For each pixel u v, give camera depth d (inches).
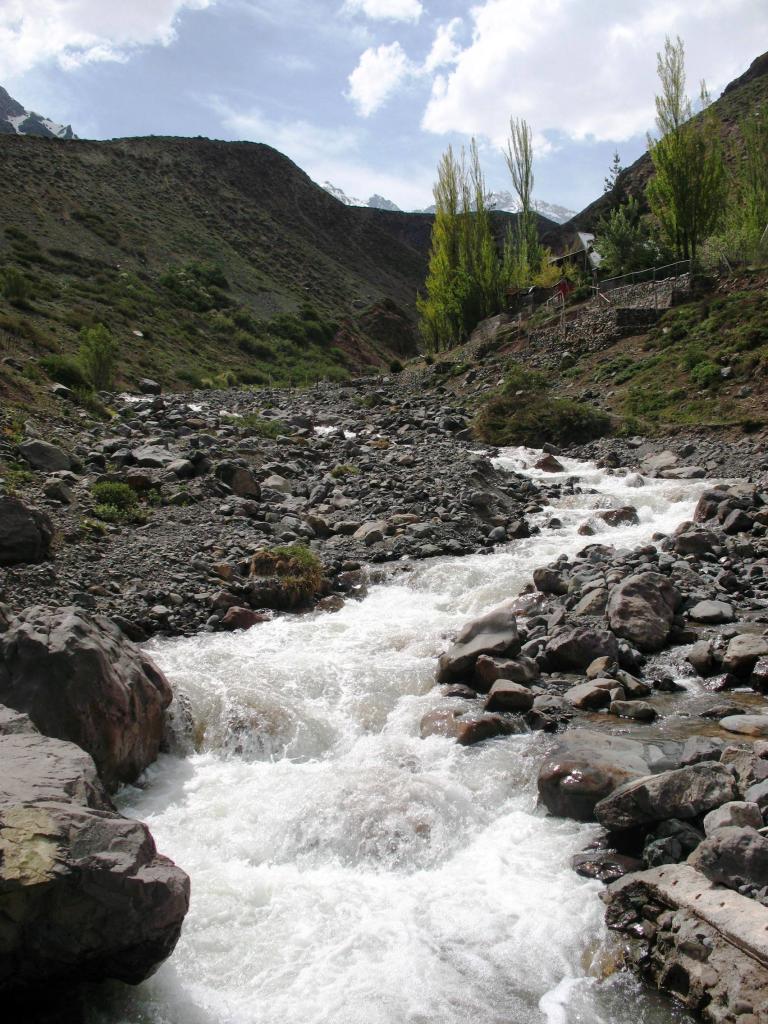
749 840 223.5
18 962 191.8
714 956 203.2
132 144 4517.7
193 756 349.7
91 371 1379.2
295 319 3282.5
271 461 855.1
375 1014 203.0
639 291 1612.9
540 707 363.9
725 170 1843.0
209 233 3993.6
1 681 299.7
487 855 267.4
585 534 656.4
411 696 390.0
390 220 6830.7
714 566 534.0
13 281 1911.9
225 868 264.8
